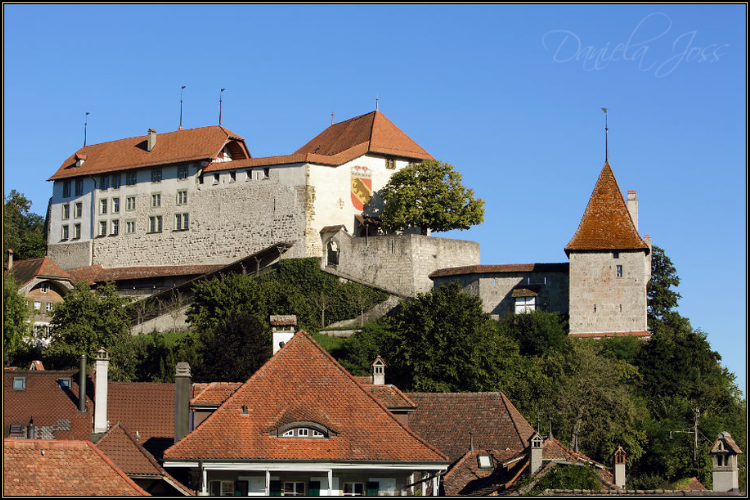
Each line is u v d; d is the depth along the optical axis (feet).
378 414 214.69
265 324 475.72
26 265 626.64
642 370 498.28
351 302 588.91
